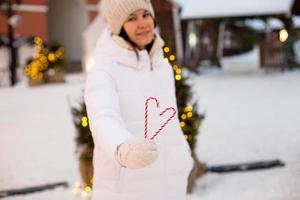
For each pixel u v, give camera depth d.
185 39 18.78
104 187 2.13
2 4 19.09
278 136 6.86
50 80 17.27
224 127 7.75
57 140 7.32
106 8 2.14
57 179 5.24
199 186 4.62
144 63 2.16
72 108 4.28
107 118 1.90
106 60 2.12
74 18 23.50
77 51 23.58
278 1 16.86
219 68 20.75
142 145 1.67
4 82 19.16
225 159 5.71
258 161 5.53
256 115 8.83
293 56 19.09
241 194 4.34
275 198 4.20
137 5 2.09
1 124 9.05
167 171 2.19
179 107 4.23
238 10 16.92
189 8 17.34
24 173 5.54
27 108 11.17
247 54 30.53
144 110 2.14
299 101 10.42
